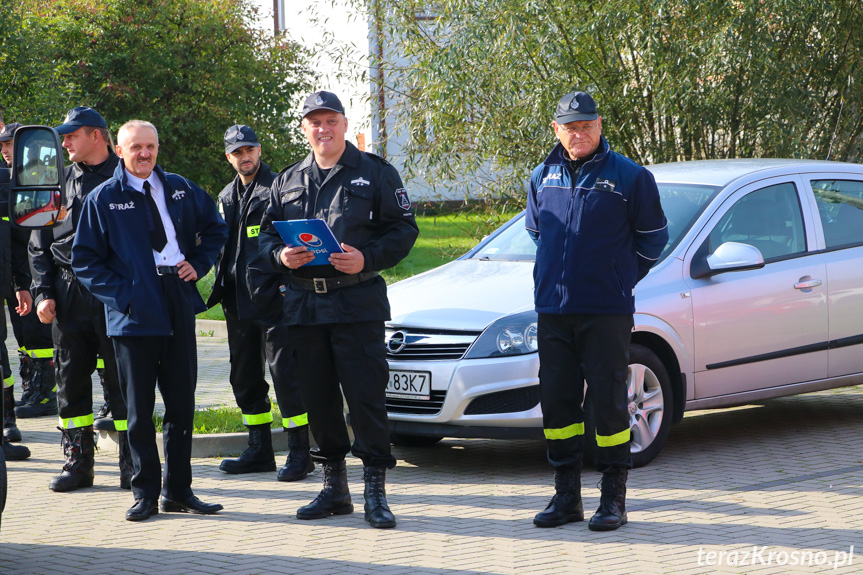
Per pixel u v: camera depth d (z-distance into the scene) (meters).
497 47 11.30
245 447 7.20
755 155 11.62
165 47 21.88
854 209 7.54
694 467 6.45
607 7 10.91
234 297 6.53
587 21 11.16
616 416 5.19
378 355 5.35
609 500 5.22
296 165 5.50
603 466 5.24
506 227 7.87
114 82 21.41
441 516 5.50
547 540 5.02
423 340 6.34
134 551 4.97
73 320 6.06
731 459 6.64
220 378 10.36
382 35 13.04
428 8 12.53
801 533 5.03
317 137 5.32
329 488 5.55
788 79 11.09
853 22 11.29
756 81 11.04
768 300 6.88
